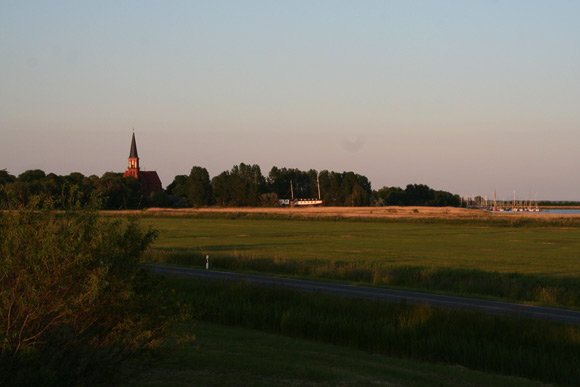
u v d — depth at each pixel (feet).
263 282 95.91
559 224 376.07
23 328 31.63
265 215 449.06
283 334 68.03
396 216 442.09
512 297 95.25
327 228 342.85
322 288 97.96
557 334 60.44
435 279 111.04
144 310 35.45
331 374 43.78
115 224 35.22
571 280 123.85
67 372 33.30
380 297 88.53
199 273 115.34
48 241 31.89
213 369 42.86
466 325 64.69
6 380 30.73
